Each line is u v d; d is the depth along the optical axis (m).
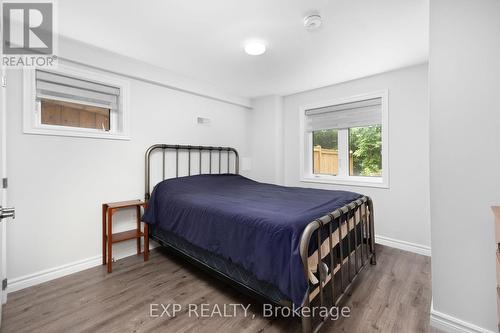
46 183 2.05
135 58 2.46
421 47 2.18
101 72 2.35
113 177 2.46
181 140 3.07
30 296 1.82
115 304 1.73
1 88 1.31
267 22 1.80
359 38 2.02
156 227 2.57
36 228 2.00
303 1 1.56
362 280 2.04
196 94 3.21
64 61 2.12
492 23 1.26
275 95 3.69
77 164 2.22
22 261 1.93
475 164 1.33
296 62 2.52
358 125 3.06
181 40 2.09
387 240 2.82
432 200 1.46
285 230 1.38
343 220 1.84
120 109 2.52
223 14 1.71
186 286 1.98
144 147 2.71
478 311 1.34
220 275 1.84
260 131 3.91
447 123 1.40
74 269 2.19
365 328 1.48
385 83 2.80
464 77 1.34
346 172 3.27
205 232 1.86
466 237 1.37
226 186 2.91
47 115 2.12
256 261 1.46
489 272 1.31
